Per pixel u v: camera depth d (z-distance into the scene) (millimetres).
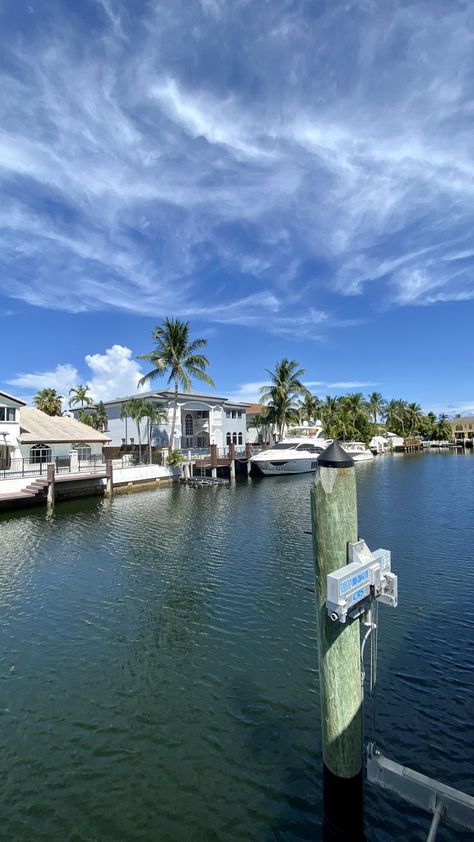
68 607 10109
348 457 3764
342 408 73750
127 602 10352
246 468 40531
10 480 23391
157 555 14203
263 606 10016
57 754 5504
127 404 41156
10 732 5918
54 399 60688
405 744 5512
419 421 100188
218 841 4309
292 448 40000
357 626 4000
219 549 14781
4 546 15641
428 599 10078
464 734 5691
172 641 8445
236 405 52406
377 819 4277
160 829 4457
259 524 18734
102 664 7652
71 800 4820
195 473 37844
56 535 17328
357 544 3734
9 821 4562
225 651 8039
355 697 4051
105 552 14688
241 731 5879
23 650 8164
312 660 7699
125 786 4996
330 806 4203
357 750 4125
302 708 6352
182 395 45969
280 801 4738
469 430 107625
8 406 29422
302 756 5387
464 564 12602
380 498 25281
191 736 5789
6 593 11016
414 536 15961
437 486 30578
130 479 30500
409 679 6969
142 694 6766
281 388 47000
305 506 23172
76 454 29172
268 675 7242
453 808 3854
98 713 6312
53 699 6656
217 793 4875
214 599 10453
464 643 8102
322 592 3838
